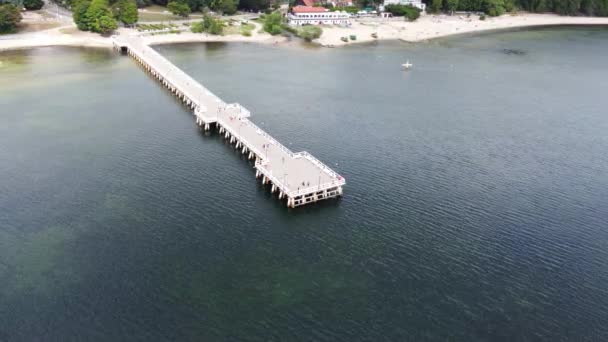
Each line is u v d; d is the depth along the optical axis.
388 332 75.44
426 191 114.19
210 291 83.25
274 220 103.06
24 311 78.62
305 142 139.38
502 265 89.75
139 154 130.25
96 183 115.19
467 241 96.38
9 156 126.75
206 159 129.00
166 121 153.25
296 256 92.06
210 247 94.12
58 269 87.62
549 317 78.12
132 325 76.38
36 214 103.00
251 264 89.75
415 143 139.88
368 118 158.38
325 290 83.75
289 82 195.38
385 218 103.94
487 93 187.12
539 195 113.19
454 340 74.00
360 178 119.88
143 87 185.38
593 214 105.81
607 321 77.38
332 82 197.00
